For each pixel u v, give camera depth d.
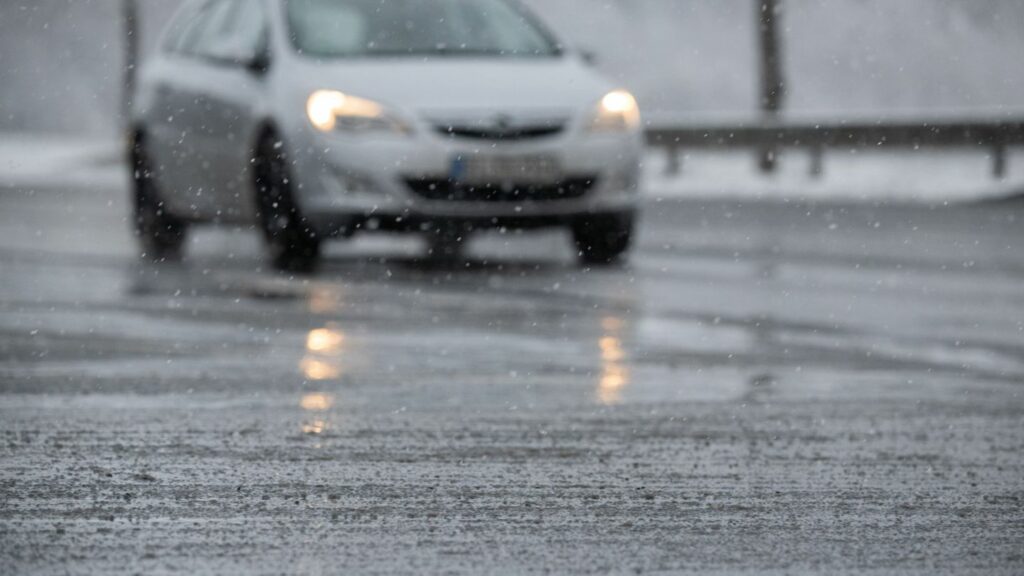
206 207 28.72
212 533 7.95
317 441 10.79
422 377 14.22
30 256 29.38
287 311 20.16
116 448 10.47
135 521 8.23
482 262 28.55
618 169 27.27
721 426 11.51
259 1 28.84
